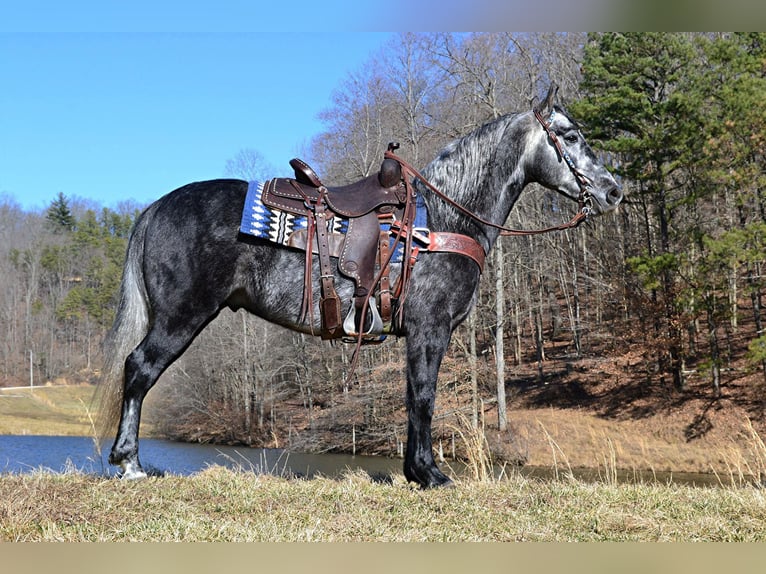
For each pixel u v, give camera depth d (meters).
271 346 30.14
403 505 4.67
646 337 25.91
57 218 84.25
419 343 5.07
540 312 30.89
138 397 5.02
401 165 5.25
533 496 4.99
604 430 23.86
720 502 5.01
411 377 5.10
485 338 33.06
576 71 29.52
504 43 25.75
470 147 5.44
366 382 25.45
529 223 29.28
